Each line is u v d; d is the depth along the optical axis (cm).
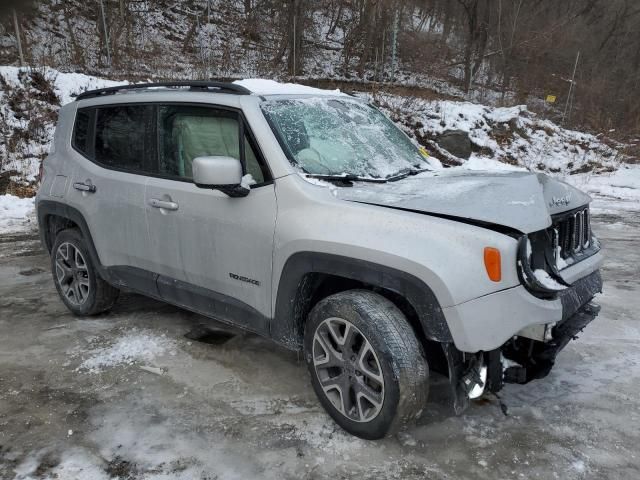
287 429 291
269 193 304
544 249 266
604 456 268
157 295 386
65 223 467
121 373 355
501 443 279
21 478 253
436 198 276
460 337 244
